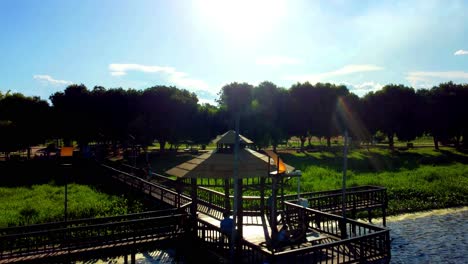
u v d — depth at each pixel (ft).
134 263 49.19
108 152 239.09
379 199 79.36
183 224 53.47
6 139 164.35
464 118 257.34
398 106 255.70
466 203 100.01
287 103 245.86
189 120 230.48
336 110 250.16
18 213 78.79
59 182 126.82
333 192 81.20
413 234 74.54
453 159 196.13
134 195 93.97
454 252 64.44
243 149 51.24
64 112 217.97
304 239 47.96
